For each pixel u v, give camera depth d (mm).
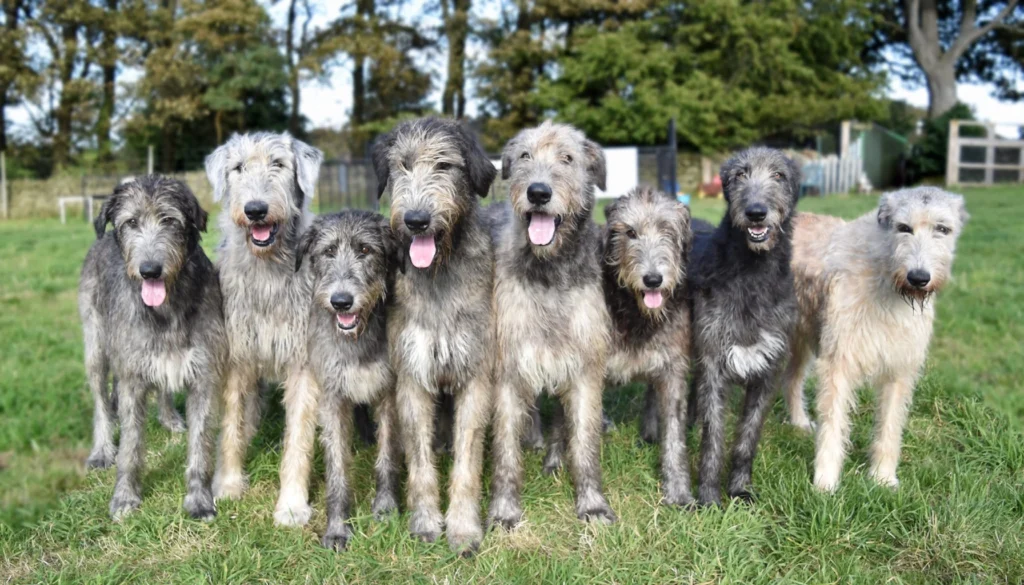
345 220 4602
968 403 5805
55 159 34781
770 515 4582
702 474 4922
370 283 4480
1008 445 5141
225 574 3969
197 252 4934
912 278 4566
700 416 4988
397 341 4508
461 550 4281
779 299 4914
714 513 4516
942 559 4043
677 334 4961
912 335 4887
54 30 33094
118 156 35156
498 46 34531
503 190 6754
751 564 4031
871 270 4945
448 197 4309
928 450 5426
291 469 4750
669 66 30781
